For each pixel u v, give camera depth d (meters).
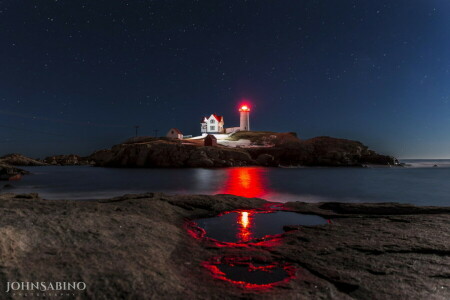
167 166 64.19
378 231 6.45
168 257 4.81
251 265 4.67
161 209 8.27
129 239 5.23
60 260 3.97
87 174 46.28
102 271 3.79
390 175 46.03
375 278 4.04
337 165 69.62
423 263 4.54
